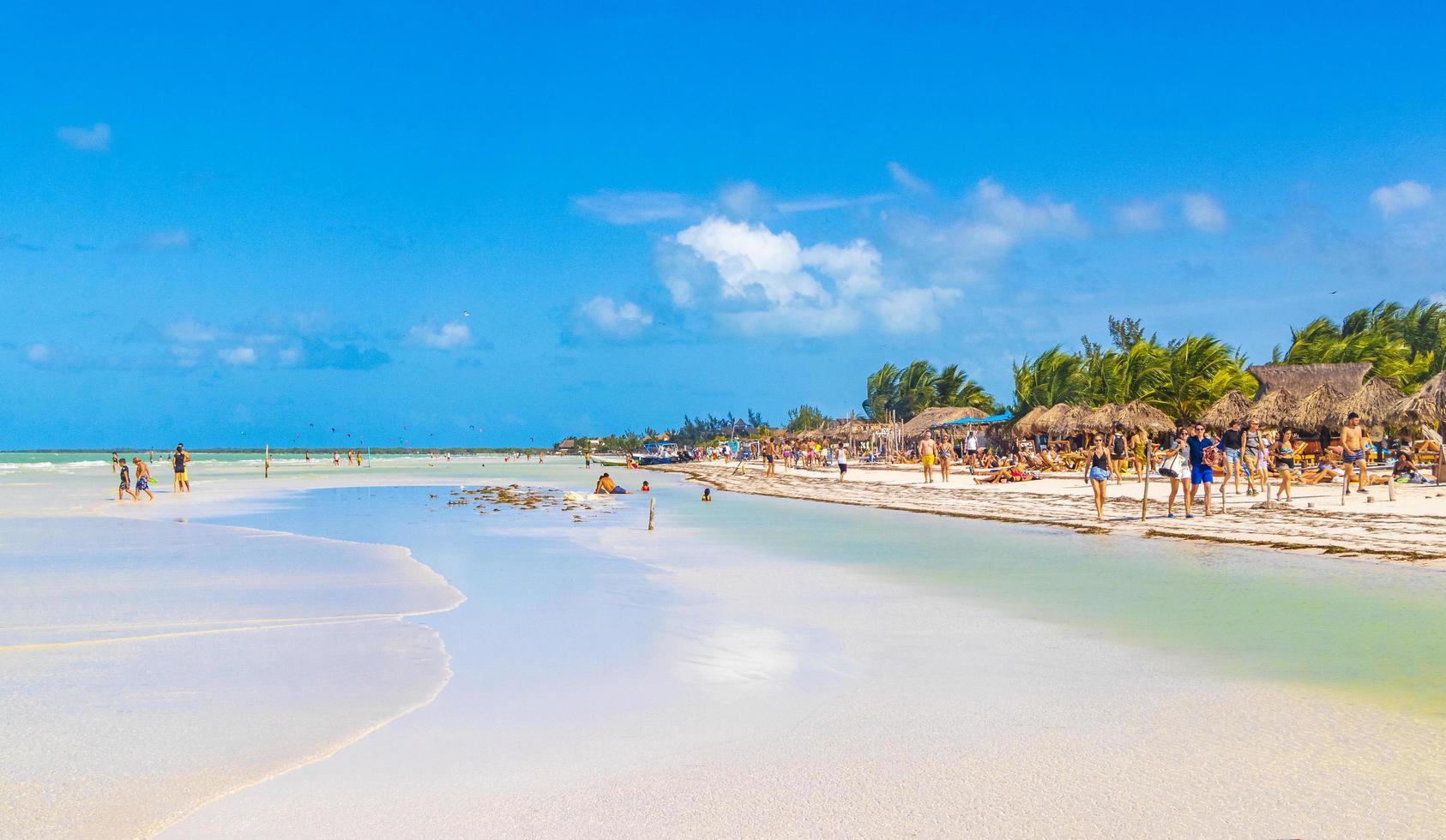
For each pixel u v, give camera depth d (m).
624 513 28.05
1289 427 36.06
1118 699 7.47
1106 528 20.25
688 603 11.84
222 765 6.05
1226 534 18.16
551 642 9.66
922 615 10.97
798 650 9.28
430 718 7.05
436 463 126.38
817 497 34.38
